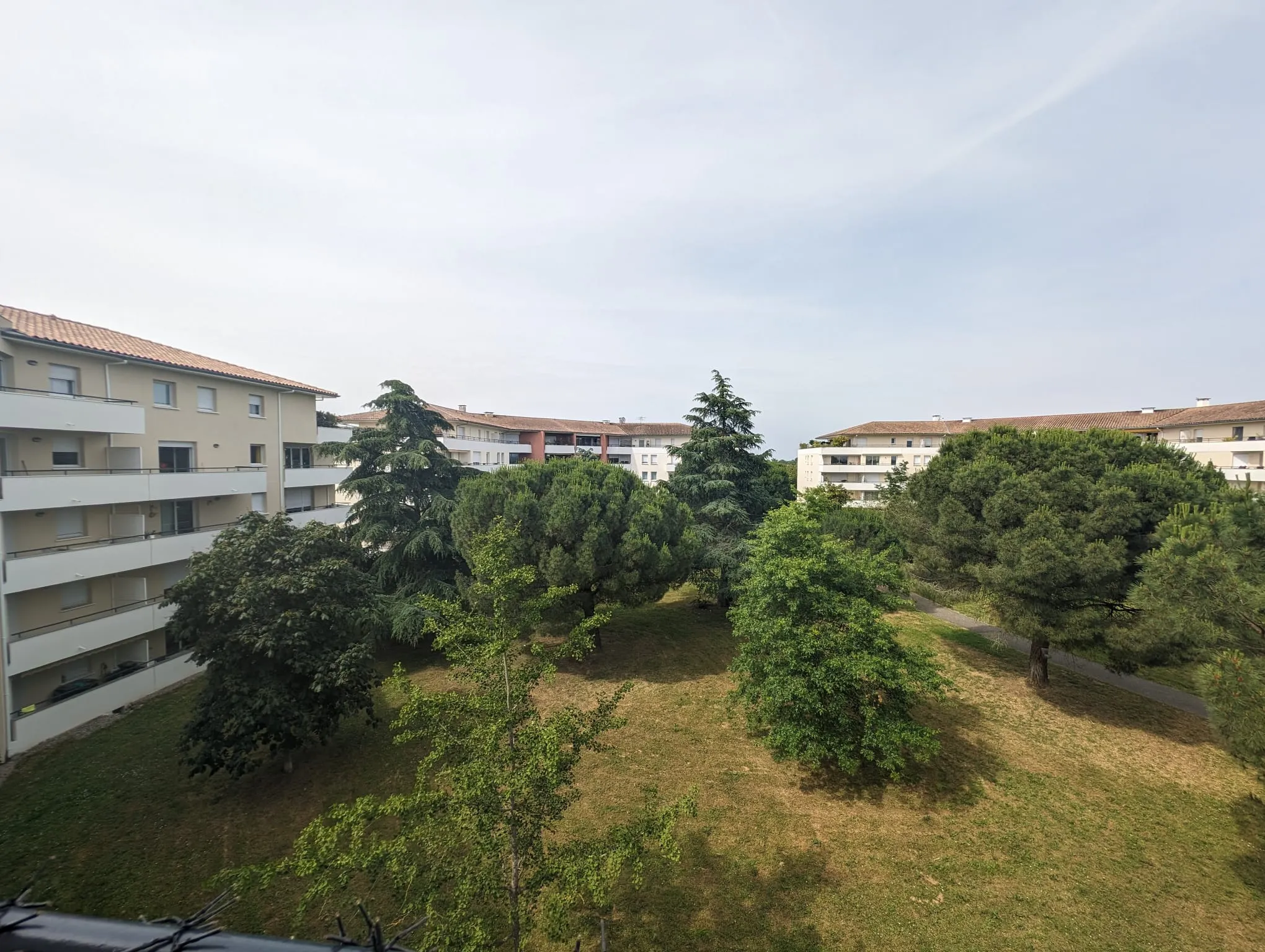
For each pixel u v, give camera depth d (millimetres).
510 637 7781
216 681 12031
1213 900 9289
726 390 26859
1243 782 12656
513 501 17688
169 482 18234
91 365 17125
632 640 22578
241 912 9125
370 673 13078
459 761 7539
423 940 5922
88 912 9156
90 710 15383
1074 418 47656
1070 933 8703
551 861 6801
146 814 11594
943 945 8531
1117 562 13289
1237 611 8391
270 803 11984
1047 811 11688
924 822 11352
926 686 12266
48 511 16141
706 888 9656
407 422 22234
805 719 12258
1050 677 18516
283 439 25078
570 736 7523
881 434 58406
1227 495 13180
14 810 11688
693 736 14953
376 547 21484
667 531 19312
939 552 16922
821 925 8883
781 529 13859
